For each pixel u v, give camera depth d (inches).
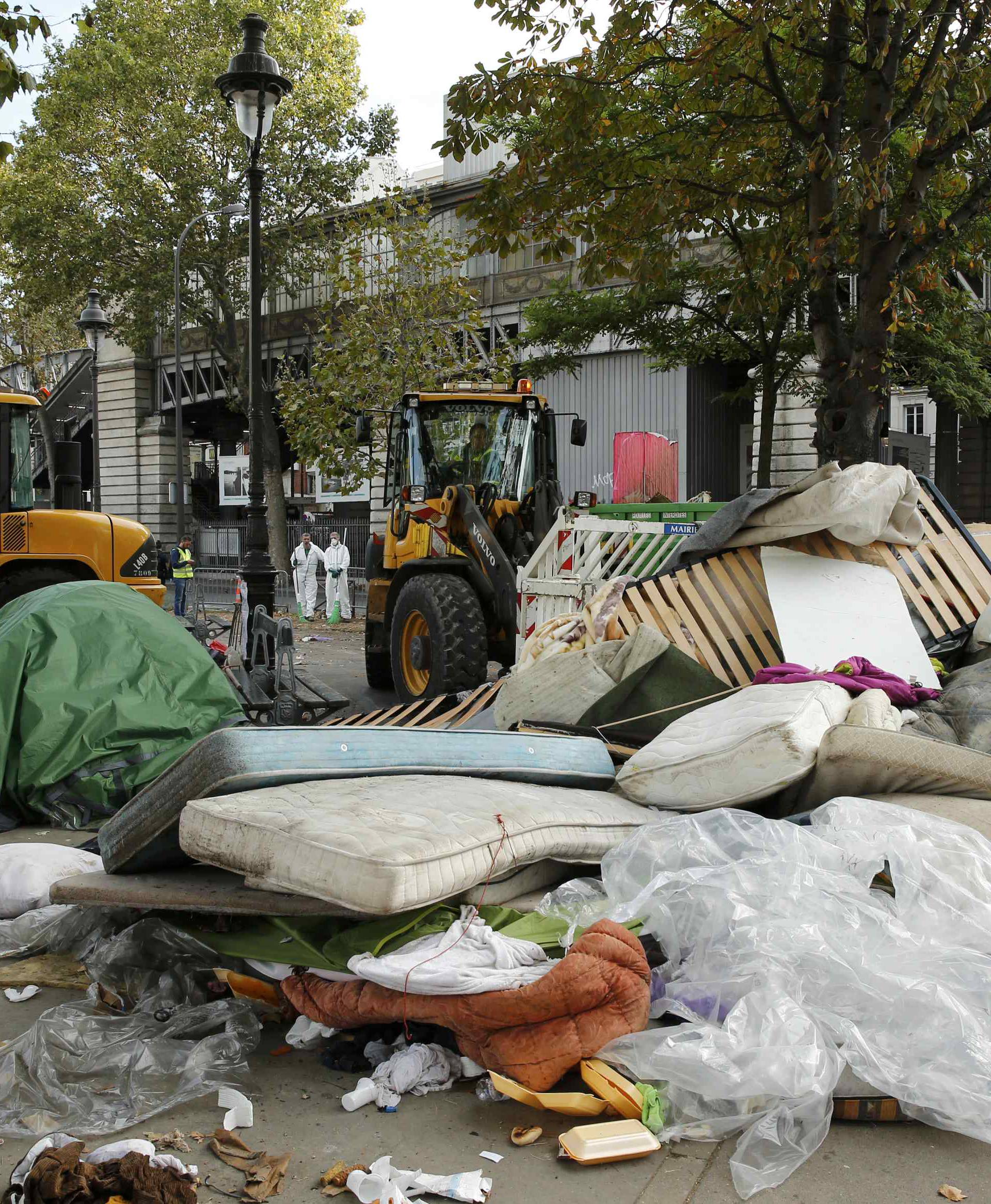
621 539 299.0
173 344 1358.3
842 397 311.3
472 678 325.1
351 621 815.7
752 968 108.3
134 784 233.1
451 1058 112.1
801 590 209.6
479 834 121.4
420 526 359.3
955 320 433.7
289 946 122.9
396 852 110.7
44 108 1046.4
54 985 140.7
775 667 187.8
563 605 304.2
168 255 1043.3
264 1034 125.5
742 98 344.5
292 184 1015.0
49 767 230.7
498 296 881.5
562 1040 103.9
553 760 160.7
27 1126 102.7
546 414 395.5
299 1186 93.4
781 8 284.2
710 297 533.6
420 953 112.6
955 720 173.3
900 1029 103.3
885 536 216.4
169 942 136.6
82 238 1038.4
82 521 381.4
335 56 1034.7
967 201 307.1
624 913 121.3
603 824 139.6
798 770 141.6
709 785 148.1
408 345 695.1
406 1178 91.5
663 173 340.8
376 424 697.6
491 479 389.1
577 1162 95.0
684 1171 94.7
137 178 1022.4
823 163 288.4
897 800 142.9
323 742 142.6
